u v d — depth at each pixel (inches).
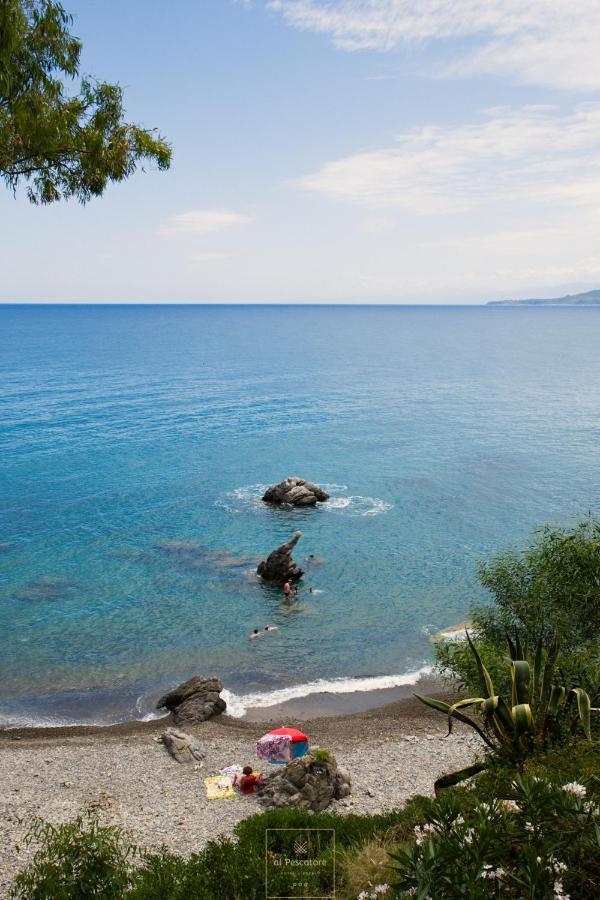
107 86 504.4
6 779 932.0
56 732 1102.4
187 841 742.5
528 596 867.4
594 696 535.5
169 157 523.8
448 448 3417.8
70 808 839.1
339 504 2425.0
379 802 836.0
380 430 3882.9
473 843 244.4
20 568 1802.4
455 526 2207.2
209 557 1895.9
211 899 401.1
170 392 5221.5
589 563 861.8
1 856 698.8
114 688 1253.1
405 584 1736.0
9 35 428.5
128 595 1646.2
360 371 6988.2
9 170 489.7
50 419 3986.2
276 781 847.1
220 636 1454.2
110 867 445.7
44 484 2608.3
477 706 433.1
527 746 424.5
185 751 997.2
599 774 358.0
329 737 1070.4
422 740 1051.3
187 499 2453.2
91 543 1991.9
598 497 2573.8
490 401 5073.8
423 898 221.8
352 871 401.7
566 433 3843.5
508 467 3031.5
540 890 225.6
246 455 3184.1
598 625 837.2
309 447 3385.8
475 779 421.7
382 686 1266.0
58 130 468.4
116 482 2664.9
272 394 5265.8
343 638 1453.0
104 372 6333.7
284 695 1231.5
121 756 1006.4
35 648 1391.5
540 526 2207.2
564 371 7190.0
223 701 1176.8
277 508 2361.0
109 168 499.5
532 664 578.9
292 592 1658.5
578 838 247.6
